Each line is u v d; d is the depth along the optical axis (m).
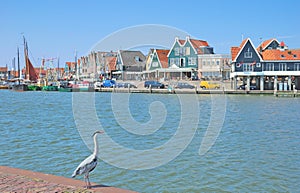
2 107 51.28
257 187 15.46
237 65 76.38
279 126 32.22
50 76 150.88
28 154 20.33
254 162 19.09
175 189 15.21
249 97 67.31
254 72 75.69
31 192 9.94
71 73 136.38
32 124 32.53
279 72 74.94
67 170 17.38
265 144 23.75
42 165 18.17
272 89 76.88
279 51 77.19
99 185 10.84
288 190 15.14
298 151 21.64
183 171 17.47
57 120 35.44
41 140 24.34
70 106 51.69
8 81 134.88
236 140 25.17
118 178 16.39
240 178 16.55
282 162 19.14
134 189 15.19
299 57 75.06
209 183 15.89
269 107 49.97
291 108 48.47
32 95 80.69
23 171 12.23
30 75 117.44
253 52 75.81
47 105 54.25
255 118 38.09
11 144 23.03
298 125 32.84
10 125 31.97
